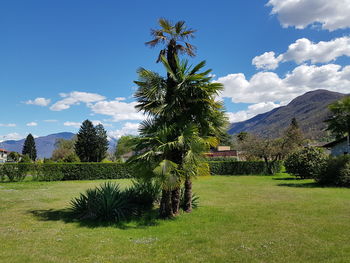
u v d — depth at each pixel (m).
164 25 8.34
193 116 8.65
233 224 7.10
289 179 22.11
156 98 8.30
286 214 8.26
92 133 56.62
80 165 23.42
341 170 15.86
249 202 10.70
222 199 11.56
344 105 18.52
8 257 4.77
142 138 7.63
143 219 7.85
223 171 28.70
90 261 4.59
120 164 24.66
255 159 33.44
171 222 7.46
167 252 5.02
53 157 63.03
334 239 5.69
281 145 28.89
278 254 4.82
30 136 82.88
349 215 8.05
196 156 7.77
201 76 7.75
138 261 4.57
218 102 8.66
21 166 21.53
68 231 6.60
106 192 8.29
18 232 6.50
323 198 11.40
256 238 5.82
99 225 7.27
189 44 8.72
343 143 26.55
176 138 7.73
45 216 8.46
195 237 5.96
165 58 8.15
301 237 5.85
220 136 9.62
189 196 8.85
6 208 9.82
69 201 11.38
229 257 4.71
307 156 20.86
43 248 5.27
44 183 20.16
